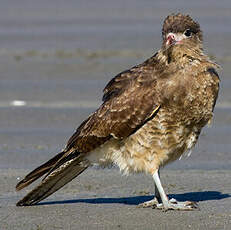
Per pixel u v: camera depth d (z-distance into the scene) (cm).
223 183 1464
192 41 1298
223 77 2422
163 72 1290
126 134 1296
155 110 1273
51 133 1881
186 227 1193
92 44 2964
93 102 2184
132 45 2923
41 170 1334
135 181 1491
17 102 2192
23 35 3152
